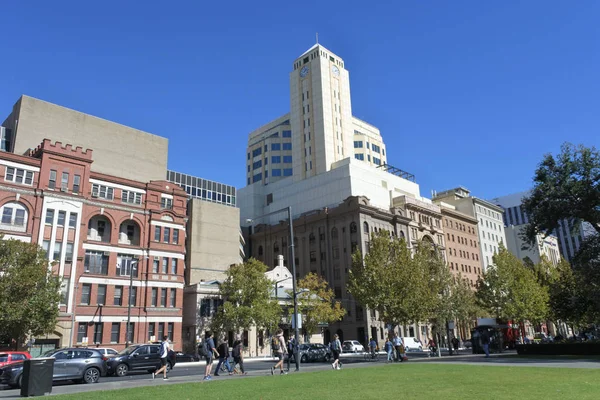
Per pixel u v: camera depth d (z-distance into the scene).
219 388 17.33
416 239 92.19
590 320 49.47
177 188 61.62
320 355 44.28
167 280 57.19
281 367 26.38
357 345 62.72
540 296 65.06
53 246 48.38
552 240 144.38
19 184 47.69
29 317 37.53
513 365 27.09
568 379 17.92
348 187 89.62
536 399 12.73
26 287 37.81
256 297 55.53
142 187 58.25
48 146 50.59
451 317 56.91
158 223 58.25
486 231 121.44
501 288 65.88
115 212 54.75
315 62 109.50
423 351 67.19
